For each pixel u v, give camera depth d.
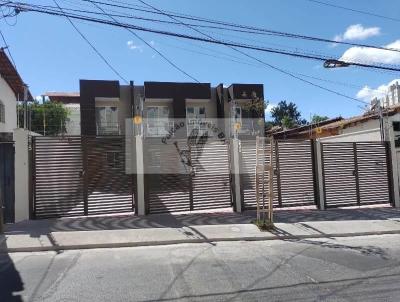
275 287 6.92
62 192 12.98
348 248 10.16
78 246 10.08
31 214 12.70
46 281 7.32
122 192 13.57
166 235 11.12
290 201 15.50
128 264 8.51
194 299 6.34
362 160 16.53
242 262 8.66
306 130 26.69
